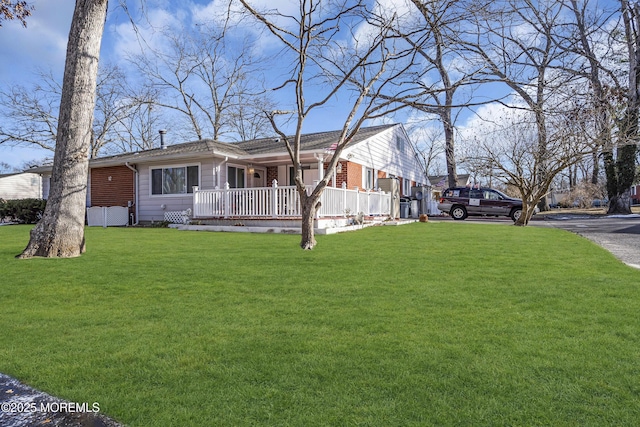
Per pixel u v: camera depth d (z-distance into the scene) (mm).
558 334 2834
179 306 3668
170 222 16172
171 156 15422
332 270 5328
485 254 6613
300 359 2447
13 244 8609
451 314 3336
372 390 2055
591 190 28250
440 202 21422
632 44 15602
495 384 2098
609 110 12734
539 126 13539
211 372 2285
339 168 15727
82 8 7102
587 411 1834
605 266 5438
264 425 1757
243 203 13102
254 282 4629
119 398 2014
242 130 31984
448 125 11492
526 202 14352
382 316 3303
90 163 18000
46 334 2945
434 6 7230
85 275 5062
